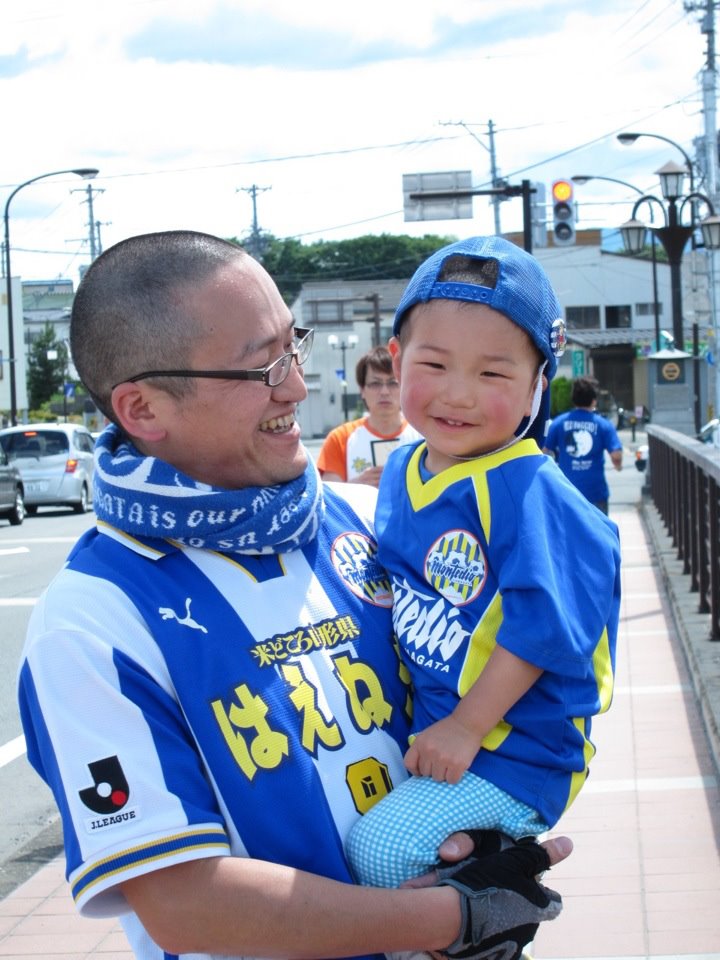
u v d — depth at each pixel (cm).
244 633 162
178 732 154
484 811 163
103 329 168
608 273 6100
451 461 187
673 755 493
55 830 479
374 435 599
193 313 164
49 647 153
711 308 2562
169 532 162
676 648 700
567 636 164
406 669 180
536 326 181
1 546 1599
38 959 351
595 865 385
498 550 174
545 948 329
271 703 159
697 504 751
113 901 150
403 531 185
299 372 180
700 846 395
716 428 1675
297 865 155
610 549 176
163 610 159
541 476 177
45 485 2164
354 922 147
